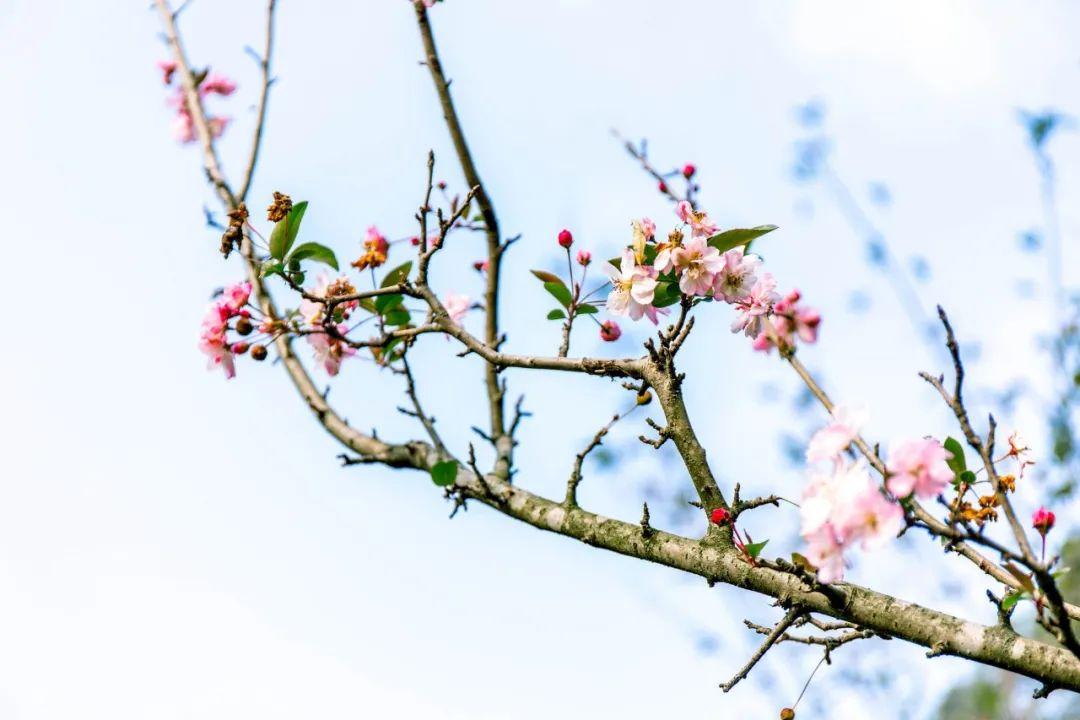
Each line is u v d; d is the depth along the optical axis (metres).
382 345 4.55
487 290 4.73
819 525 4.29
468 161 4.73
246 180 4.73
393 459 4.61
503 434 4.61
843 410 4.31
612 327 4.56
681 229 4.49
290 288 4.54
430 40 4.73
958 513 4.33
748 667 4.36
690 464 4.43
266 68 4.74
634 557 4.44
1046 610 4.34
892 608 4.34
